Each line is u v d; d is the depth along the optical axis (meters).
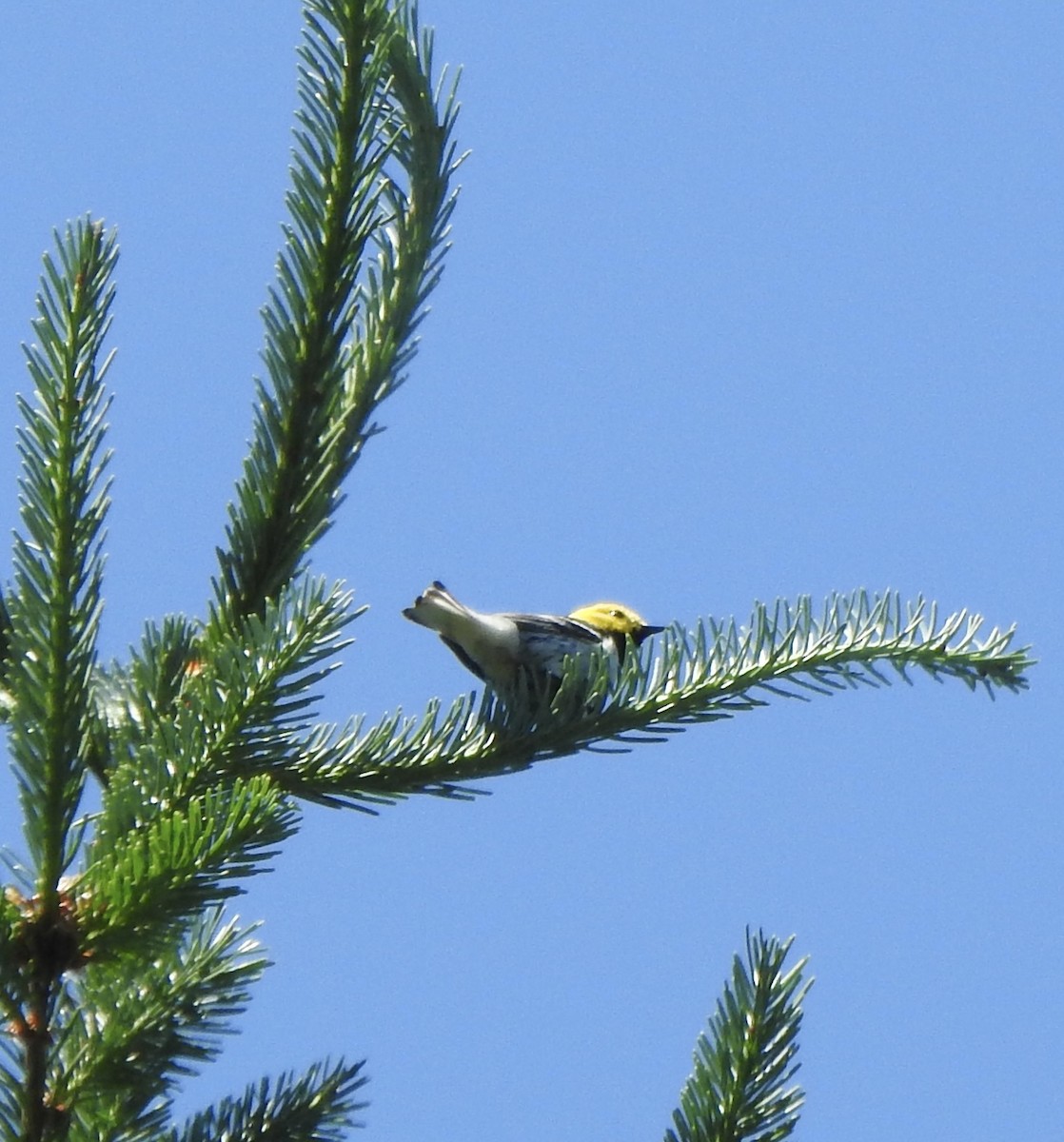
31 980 4.87
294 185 6.10
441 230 6.83
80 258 5.18
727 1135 5.23
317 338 6.17
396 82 6.80
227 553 6.21
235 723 5.30
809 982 5.41
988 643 6.62
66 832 5.02
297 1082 5.46
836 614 6.68
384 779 5.95
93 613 5.16
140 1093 5.15
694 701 6.44
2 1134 4.89
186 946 5.52
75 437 5.15
